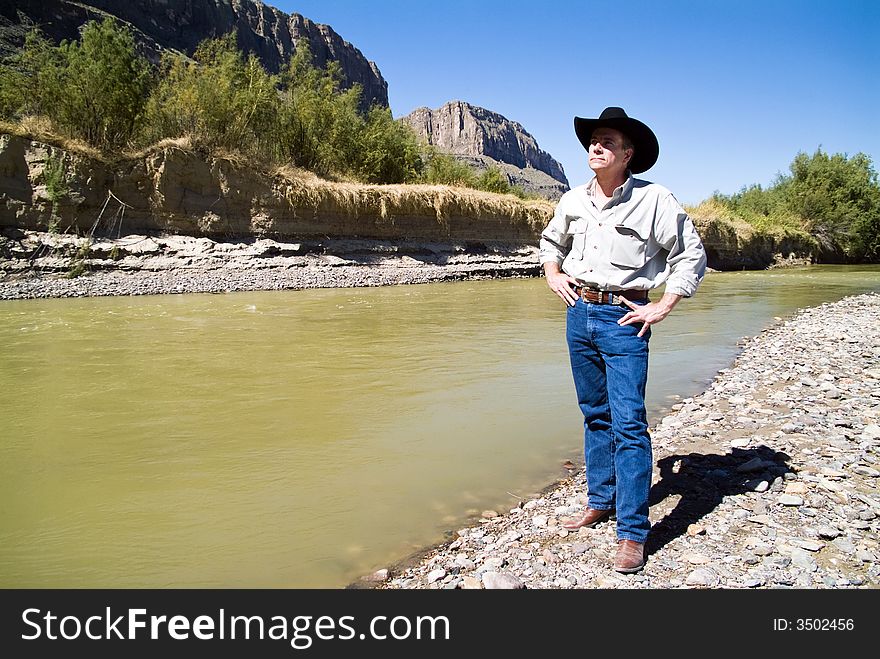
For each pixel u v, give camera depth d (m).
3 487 3.13
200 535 2.66
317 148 20.66
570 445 3.88
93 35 15.62
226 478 3.28
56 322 8.30
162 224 15.56
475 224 22.61
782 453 3.50
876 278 22.56
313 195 17.89
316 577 2.34
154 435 3.95
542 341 7.62
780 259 33.81
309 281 14.75
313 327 8.45
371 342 7.41
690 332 8.91
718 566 2.33
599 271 2.59
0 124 13.75
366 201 19.16
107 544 2.57
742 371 5.96
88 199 14.46
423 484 3.24
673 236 2.50
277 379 5.48
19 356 6.20
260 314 9.62
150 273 13.88
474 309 10.98
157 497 3.03
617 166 2.53
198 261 15.01
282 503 2.98
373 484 3.23
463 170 28.89
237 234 16.72
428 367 6.07
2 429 4.02
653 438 3.91
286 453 3.67
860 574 2.24
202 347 6.86
